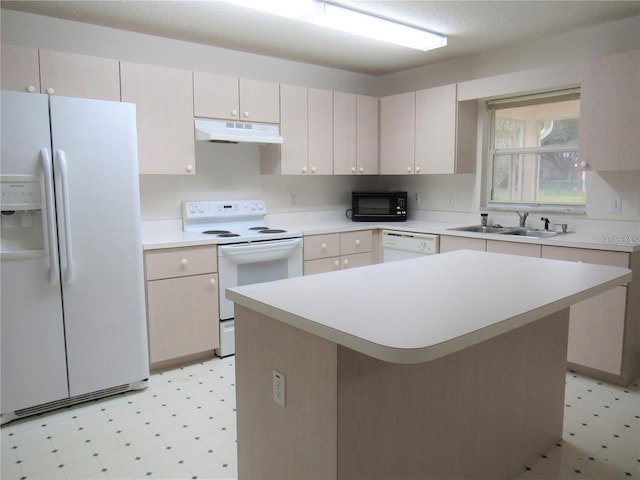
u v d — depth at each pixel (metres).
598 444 2.30
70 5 2.94
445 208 4.48
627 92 2.93
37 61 2.77
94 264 2.65
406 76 4.68
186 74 3.35
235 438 2.35
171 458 2.18
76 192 2.55
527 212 3.81
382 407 1.52
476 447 1.91
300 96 3.95
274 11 2.82
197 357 3.37
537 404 2.20
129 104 2.70
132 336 2.81
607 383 2.94
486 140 4.16
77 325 2.63
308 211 4.57
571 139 3.67
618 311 2.84
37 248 2.52
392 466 1.58
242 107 3.62
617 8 3.03
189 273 3.18
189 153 3.40
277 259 3.61
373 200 4.57
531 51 3.72
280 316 1.48
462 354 1.80
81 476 2.05
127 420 2.53
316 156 4.10
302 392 1.50
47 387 2.57
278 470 1.64
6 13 2.97
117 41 3.38
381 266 2.21
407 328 1.29
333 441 1.41
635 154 2.92
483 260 2.37
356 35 3.54
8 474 2.07
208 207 3.85
